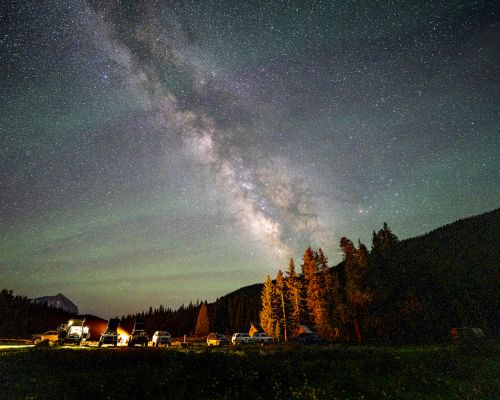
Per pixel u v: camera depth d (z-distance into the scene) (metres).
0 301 95.38
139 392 14.59
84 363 18.03
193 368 17.47
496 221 123.50
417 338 39.81
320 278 58.50
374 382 17.83
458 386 18.52
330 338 46.66
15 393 14.00
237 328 102.69
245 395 15.37
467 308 46.59
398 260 51.56
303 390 16.12
